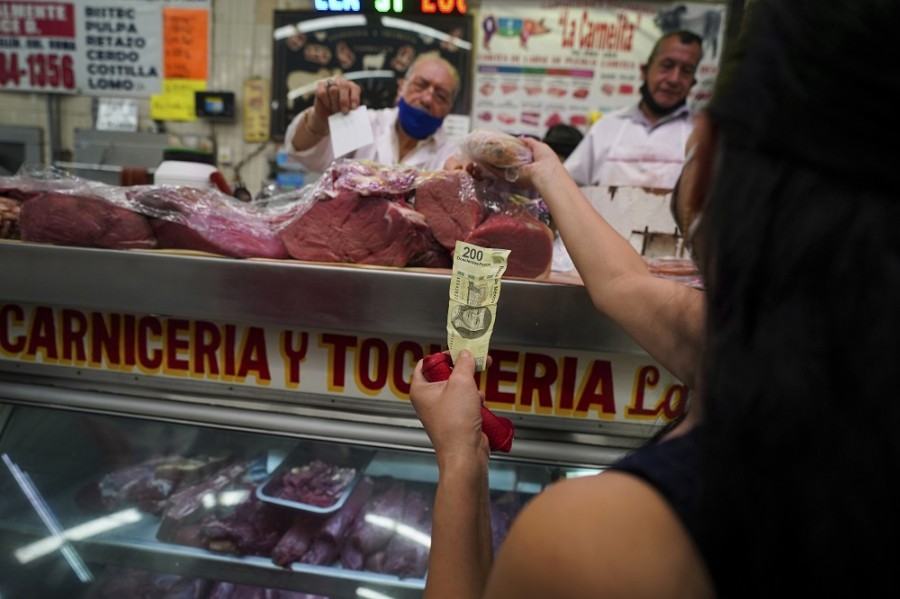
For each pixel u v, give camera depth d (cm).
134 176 175
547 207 105
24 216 103
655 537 38
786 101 33
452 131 355
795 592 36
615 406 102
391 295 93
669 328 78
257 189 373
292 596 121
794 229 33
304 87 361
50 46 361
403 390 105
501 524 118
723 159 38
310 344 105
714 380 37
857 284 32
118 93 367
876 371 31
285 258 108
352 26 353
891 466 32
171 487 130
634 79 348
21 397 112
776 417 33
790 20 34
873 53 31
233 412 108
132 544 119
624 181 312
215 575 116
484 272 72
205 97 356
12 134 366
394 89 357
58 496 127
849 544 33
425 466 134
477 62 351
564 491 41
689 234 46
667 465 40
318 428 106
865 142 31
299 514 125
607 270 87
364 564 117
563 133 214
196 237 103
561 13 343
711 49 340
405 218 102
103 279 99
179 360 108
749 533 35
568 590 37
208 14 356
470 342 73
